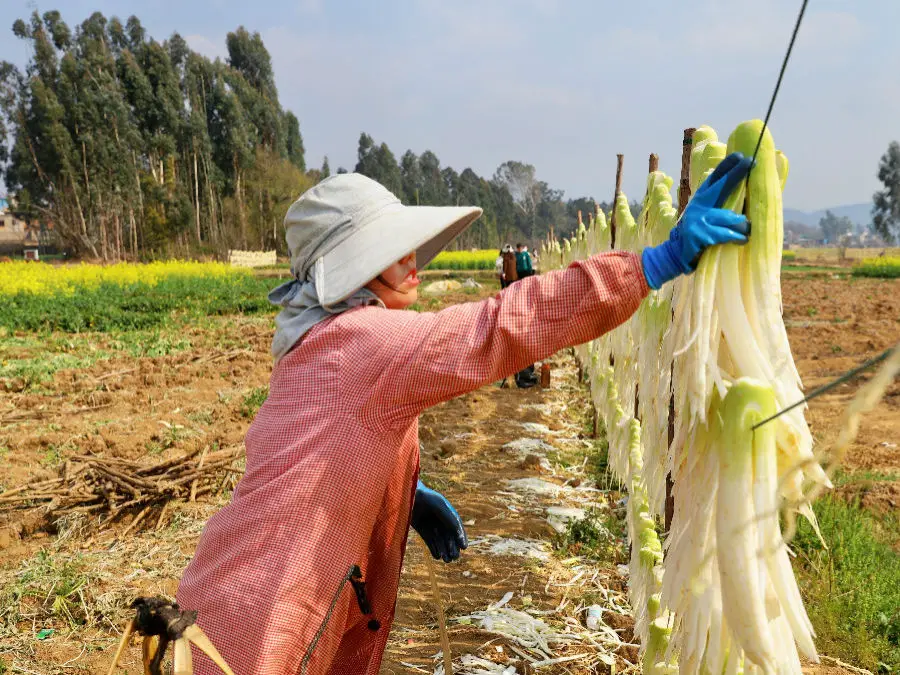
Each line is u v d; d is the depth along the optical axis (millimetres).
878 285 30391
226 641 1672
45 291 22422
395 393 1702
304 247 1938
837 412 8266
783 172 1890
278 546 1708
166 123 74125
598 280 1644
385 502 2041
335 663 2107
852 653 3396
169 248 66125
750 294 1742
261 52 97625
